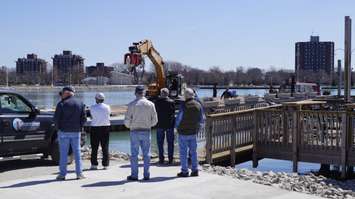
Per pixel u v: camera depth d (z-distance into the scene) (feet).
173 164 43.52
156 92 116.16
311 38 538.47
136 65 104.22
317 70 524.93
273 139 53.16
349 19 71.31
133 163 35.55
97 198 29.73
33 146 41.29
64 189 32.17
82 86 642.22
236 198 30.12
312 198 30.40
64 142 35.27
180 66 531.50
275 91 189.47
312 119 49.73
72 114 35.12
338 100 80.79
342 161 47.52
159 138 43.62
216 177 36.73
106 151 40.65
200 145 62.59
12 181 34.78
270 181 36.52
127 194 30.86
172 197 30.22
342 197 32.81
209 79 539.70
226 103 98.73
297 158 50.70
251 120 56.39
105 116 40.37
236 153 53.67
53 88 577.43
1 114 39.19
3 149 39.14
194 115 36.81
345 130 47.29
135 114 35.19
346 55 71.56
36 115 41.60
